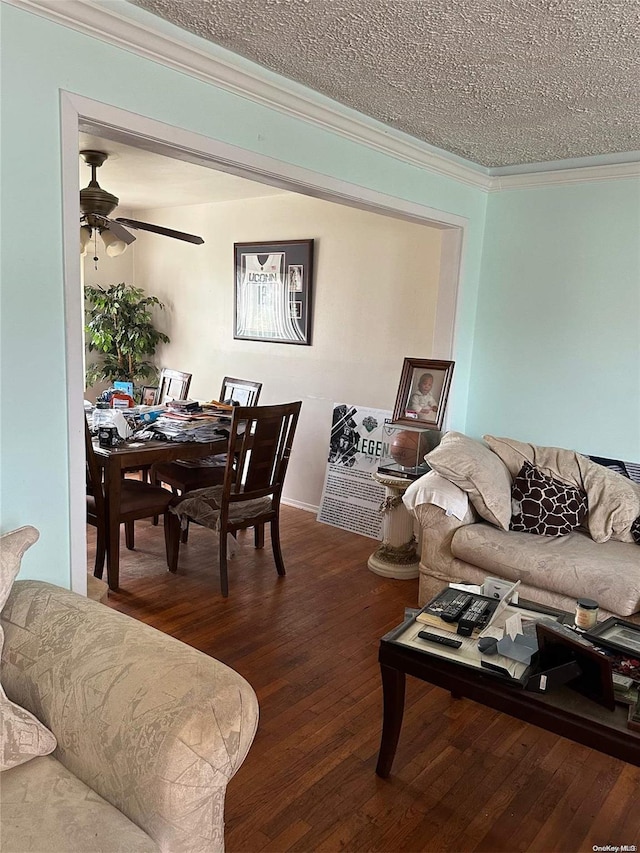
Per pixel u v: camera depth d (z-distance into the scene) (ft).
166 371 16.69
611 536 9.68
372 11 5.99
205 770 3.93
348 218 14.26
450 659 5.93
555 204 11.55
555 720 5.39
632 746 5.05
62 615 5.03
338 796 6.29
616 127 9.21
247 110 7.45
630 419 11.13
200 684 4.14
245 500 11.02
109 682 4.30
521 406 12.43
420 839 5.80
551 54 6.77
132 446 10.95
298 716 7.55
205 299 17.79
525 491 10.00
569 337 11.67
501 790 6.48
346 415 14.61
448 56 6.95
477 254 12.49
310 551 13.04
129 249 19.70
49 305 5.86
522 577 8.93
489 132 9.70
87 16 5.69
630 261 10.81
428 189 10.84
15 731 4.28
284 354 15.98
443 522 9.87
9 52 5.30
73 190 5.89
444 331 12.44
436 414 11.68
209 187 15.03
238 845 5.64
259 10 6.07
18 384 5.74
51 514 6.14
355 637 9.50
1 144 5.35
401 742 7.18
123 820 3.95
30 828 3.78
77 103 5.81
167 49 6.39
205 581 11.37
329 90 8.14
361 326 14.34
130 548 12.84
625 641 6.22
